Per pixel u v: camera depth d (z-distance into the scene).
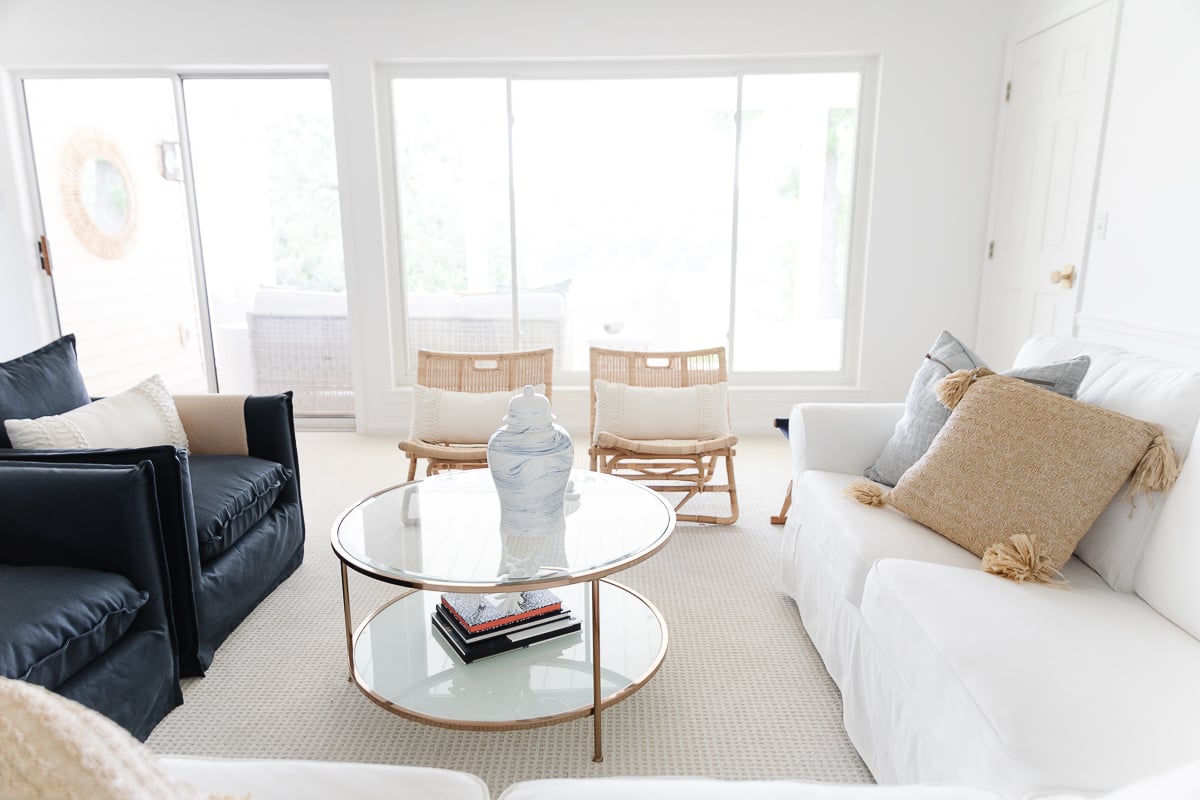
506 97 4.16
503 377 3.36
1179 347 2.71
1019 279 3.80
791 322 4.44
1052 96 3.50
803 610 2.23
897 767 1.48
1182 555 1.42
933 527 1.79
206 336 4.46
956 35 3.91
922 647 1.34
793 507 2.39
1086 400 1.81
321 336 4.50
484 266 4.39
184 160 4.21
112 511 1.66
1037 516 1.60
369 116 4.04
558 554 1.75
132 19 3.92
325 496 3.44
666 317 4.46
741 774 1.65
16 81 4.07
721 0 3.91
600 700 1.65
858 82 4.10
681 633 2.24
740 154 4.23
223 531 2.11
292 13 3.93
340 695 1.94
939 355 2.15
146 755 0.63
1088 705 1.11
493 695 1.69
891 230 4.14
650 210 4.33
